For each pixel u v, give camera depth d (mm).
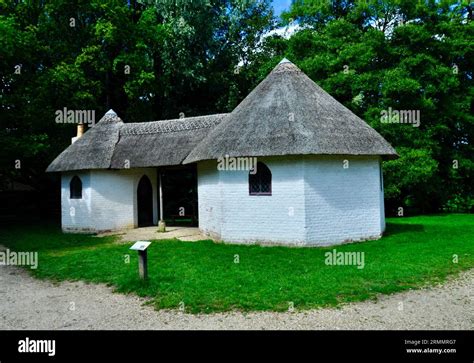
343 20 26344
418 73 24688
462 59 27656
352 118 14445
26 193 33312
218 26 32312
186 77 30688
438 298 7699
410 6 25484
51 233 19422
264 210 13430
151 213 21391
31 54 23047
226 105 33531
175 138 18734
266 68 27938
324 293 7883
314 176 13023
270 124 13320
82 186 19281
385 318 6691
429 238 14430
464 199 27281
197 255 11883
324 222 13141
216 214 14969
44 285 9758
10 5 24375
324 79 25953
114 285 9297
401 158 22781
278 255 11523
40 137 21531
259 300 7566
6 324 7078
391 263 10289
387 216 25797
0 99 20844
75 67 23828
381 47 25188
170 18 29094
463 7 28266
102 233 18828
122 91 31406
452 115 25656
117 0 26516
